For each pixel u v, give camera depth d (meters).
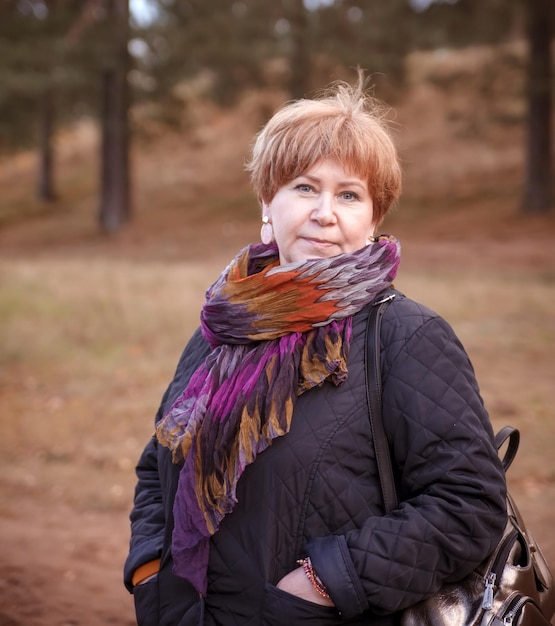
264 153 1.78
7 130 25.72
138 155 35.38
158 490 1.98
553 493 4.75
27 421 6.95
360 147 1.71
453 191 25.34
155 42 25.77
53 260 19.95
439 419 1.58
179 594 1.76
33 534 4.45
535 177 22.06
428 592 1.56
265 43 25.69
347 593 1.53
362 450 1.62
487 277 14.59
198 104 36.44
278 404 1.60
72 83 24.20
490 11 21.88
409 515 1.55
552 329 9.48
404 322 1.65
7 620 3.24
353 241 1.74
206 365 1.74
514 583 1.65
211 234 24.62
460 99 31.62
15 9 24.48
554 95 23.36
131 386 7.89
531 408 6.39
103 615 3.35
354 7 24.91
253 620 1.62
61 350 9.36
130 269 15.79
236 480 1.60
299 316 1.64
